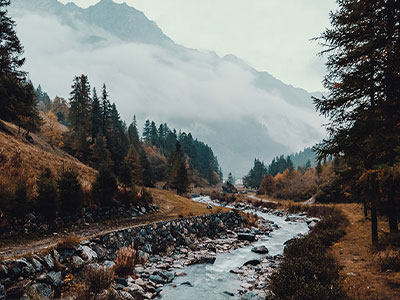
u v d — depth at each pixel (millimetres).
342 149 10680
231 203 68438
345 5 10156
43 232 14547
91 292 9273
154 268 14539
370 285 8961
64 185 17328
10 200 13570
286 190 85250
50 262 9836
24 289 8289
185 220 23969
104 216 20812
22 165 20672
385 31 8117
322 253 13312
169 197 38875
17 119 34438
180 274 14148
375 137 8273
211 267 15875
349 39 10305
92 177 29797
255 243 23750
